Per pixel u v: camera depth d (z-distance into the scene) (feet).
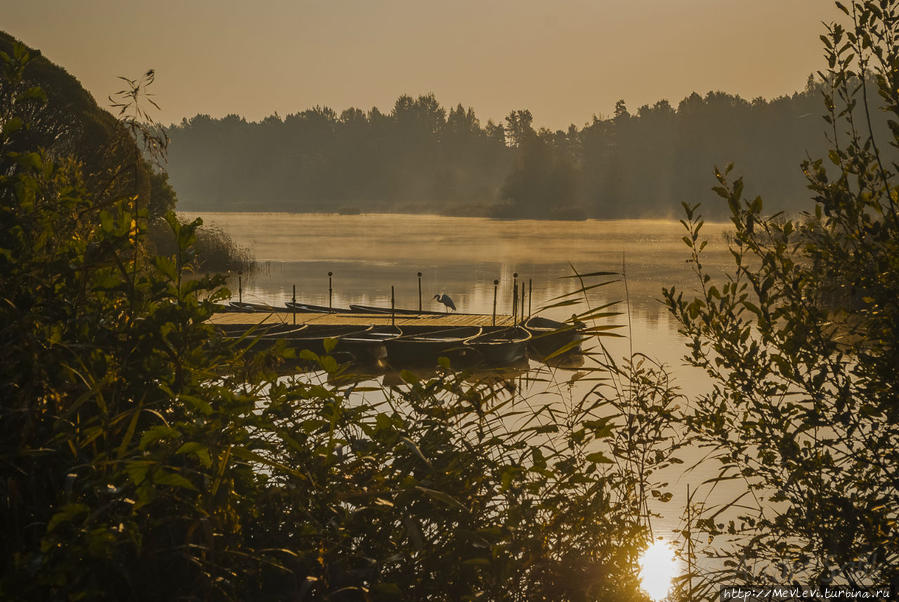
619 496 15.64
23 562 8.30
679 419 18.10
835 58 17.71
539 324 116.16
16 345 10.59
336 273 213.05
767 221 18.17
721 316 18.63
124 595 9.55
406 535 12.26
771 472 17.61
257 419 11.69
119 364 11.34
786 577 15.76
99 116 130.93
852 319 17.46
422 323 117.08
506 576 11.71
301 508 11.32
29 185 12.17
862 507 16.12
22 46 13.58
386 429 12.80
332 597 10.91
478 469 13.00
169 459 10.52
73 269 11.37
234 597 10.00
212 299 12.16
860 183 17.16
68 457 10.27
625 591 13.34
